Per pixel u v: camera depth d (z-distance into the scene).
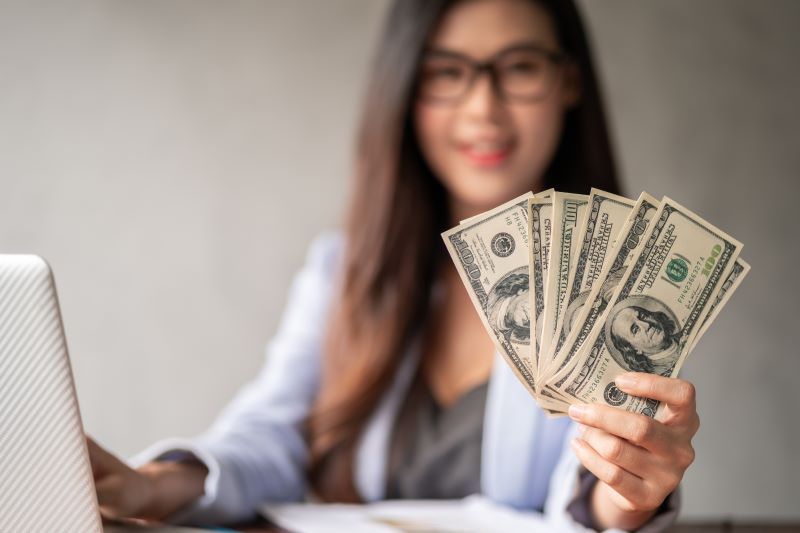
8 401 0.65
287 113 2.58
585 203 0.79
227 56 2.58
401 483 1.56
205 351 2.58
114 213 2.58
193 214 2.58
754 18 2.56
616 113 2.56
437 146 1.57
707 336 2.56
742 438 2.55
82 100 2.57
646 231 0.78
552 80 1.54
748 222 2.57
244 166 2.58
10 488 0.65
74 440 0.66
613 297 0.77
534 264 0.80
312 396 1.71
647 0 2.55
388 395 1.63
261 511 1.21
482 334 1.62
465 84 1.54
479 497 1.49
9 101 2.56
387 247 1.64
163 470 1.11
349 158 2.57
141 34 2.58
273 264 2.58
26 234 2.56
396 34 1.59
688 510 2.55
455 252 0.83
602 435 0.76
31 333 0.65
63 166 2.57
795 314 2.56
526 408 1.48
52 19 2.57
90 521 0.66
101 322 2.58
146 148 2.58
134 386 2.58
